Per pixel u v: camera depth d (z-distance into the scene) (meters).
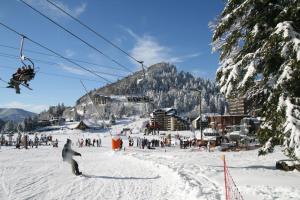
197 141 56.59
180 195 12.38
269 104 15.64
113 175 17.30
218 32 17.30
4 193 12.36
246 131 52.22
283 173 17.91
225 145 52.56
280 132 14.58
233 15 16.45
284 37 13.62
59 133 129.75
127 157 28.48
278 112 14.45
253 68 15.02
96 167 20.81
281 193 12.15
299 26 14.93
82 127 142.38
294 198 11.30
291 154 14.46
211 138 55.66
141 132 118.50
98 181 15.44
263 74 16.00
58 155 31.72
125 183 14.94
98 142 60.78
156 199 11.80
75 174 17.19
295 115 14.03
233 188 13.08
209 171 18.36
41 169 19.30
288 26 13.91
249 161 25.69
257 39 16.59
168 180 15.72
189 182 14.47
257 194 11.95
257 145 48.19
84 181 15.34
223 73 16.69
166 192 12.99
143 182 15.21
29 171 18.31
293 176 16.69
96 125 149.75
